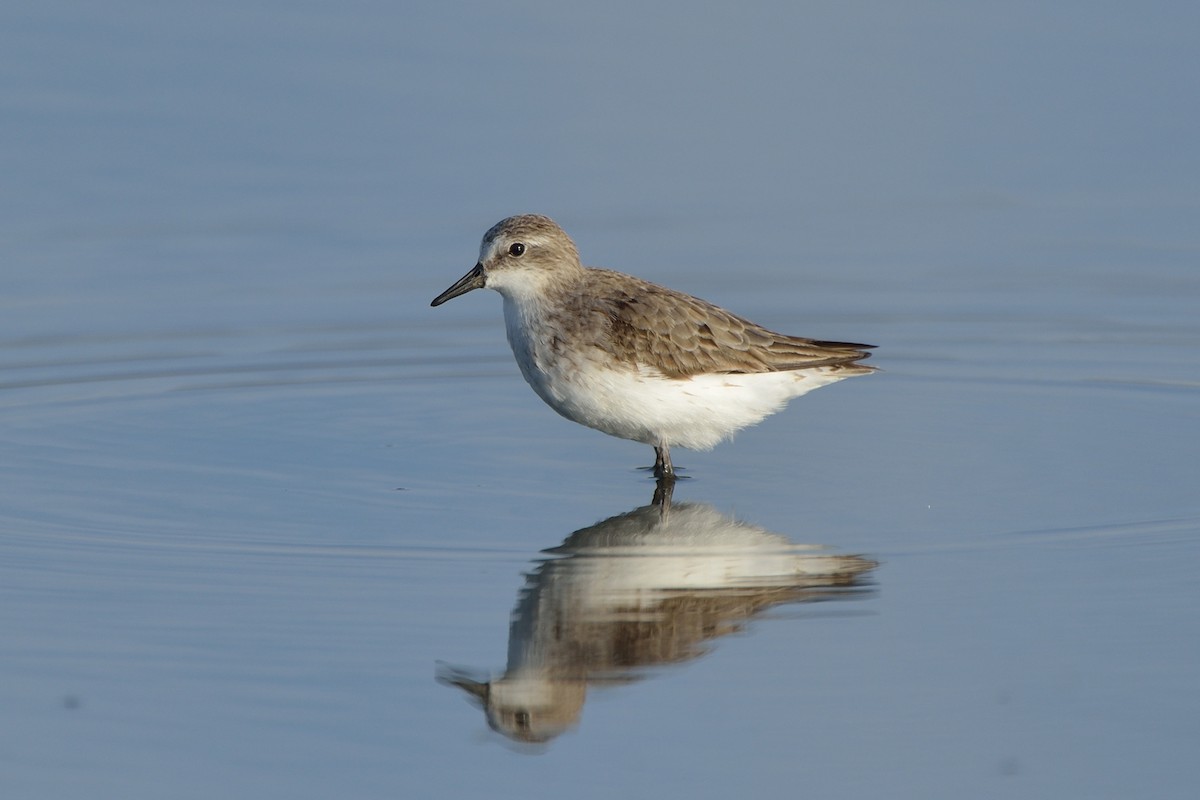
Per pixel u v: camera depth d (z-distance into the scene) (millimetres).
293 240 23938
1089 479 16047
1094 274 23297
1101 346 21188
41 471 16375
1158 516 14828
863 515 15195
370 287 22781
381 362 20906
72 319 21547
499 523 15055
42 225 24047
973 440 17609
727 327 15836
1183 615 12594
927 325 21953
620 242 24016
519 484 16312
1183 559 13703
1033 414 18594
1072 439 17547
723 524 15031
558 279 16016
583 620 12727
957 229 24641
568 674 11844
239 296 22469
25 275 22688
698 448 16422
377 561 13953
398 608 12953
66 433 17750
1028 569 13617
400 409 19078
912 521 14961
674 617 12836
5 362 20188
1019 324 21953
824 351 16016
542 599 13117
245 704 11398
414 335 21766
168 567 13727
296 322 21844
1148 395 19234
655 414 15766
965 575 13539
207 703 11398
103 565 13742
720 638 12430
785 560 14023
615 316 15602
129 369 20172
